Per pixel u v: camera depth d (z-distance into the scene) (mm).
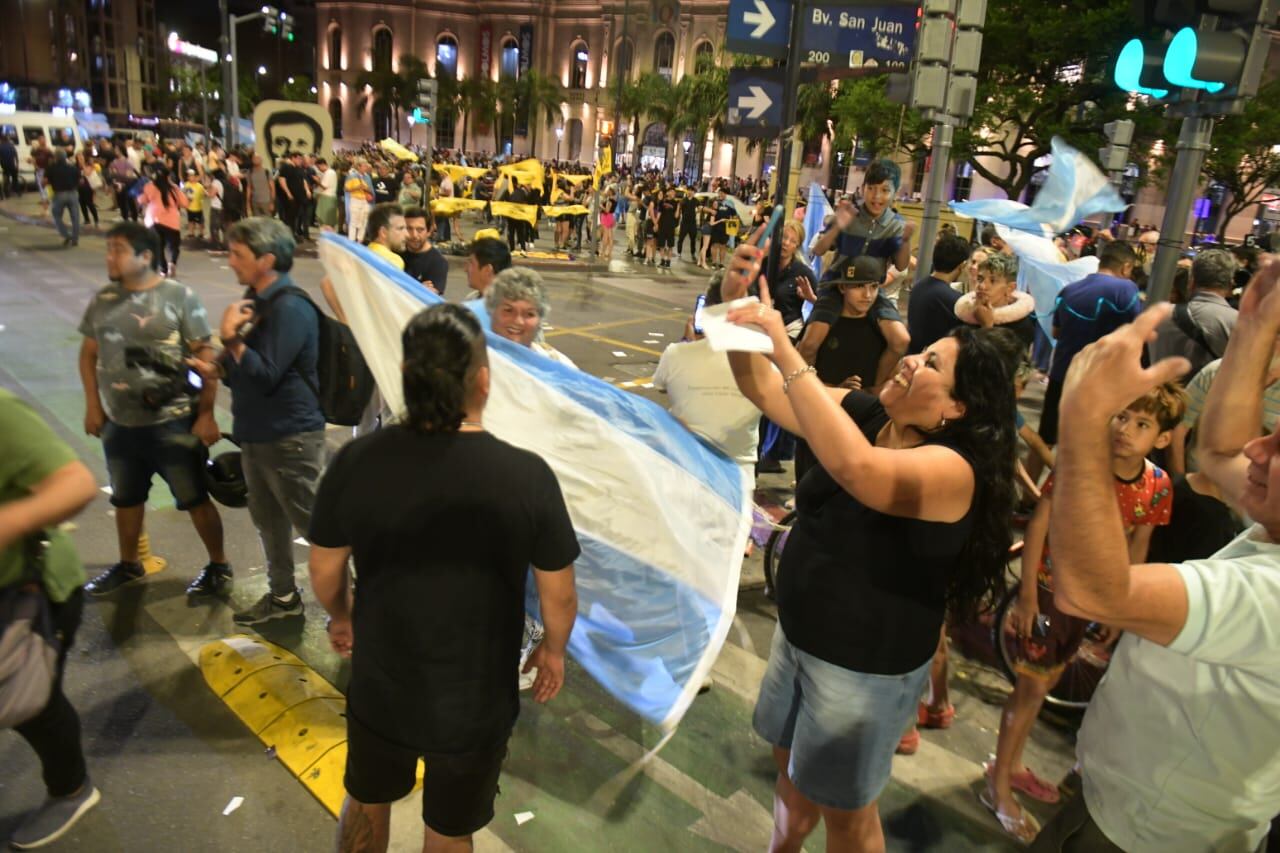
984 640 4402
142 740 3189
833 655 2180
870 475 1926
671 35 69438
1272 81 17484
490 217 24234
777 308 5574
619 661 2982
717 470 3203
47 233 17391
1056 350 5910
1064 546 1286
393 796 2146
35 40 80938
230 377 3686
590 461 2986
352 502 1987
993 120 18234
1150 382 1200
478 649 2008
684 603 3008
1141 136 17156
